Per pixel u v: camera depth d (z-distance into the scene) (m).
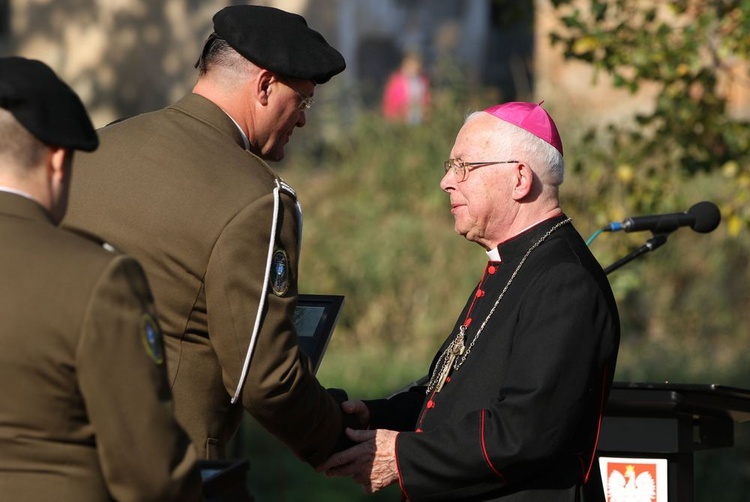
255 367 11.34
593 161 26.39
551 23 44.31
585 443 11.32
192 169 11.57
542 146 11.67
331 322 12.67
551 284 11.05
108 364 8.36
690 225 14.07
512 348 11.20
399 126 41.41
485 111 11.95
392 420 12.92
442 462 11.05
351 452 11.58
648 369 32.72
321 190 39.91
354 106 44.03
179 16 51.25
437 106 41.81
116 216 11.48
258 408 11.49
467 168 11.70
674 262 37.44
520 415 10.66
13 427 8.35
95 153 11.82
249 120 12.20
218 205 11.39
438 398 11.79
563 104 40.78
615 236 22.08
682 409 12.30
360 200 39.31
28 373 8.33
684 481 12.55
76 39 51.88
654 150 22.09
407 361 34.47
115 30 51.62
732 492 26.44
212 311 11.35
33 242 8.52
